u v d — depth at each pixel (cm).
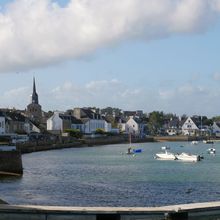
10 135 14375
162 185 4994
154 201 3959
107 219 2455
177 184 5088
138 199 4047
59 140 15738
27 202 3878
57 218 2408
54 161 8875
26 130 17338
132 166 7806
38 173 6438
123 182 5284
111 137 19775
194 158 9312
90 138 18388
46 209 2406
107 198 4097
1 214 2377
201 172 6662
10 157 6178
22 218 2389
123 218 2445
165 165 8100
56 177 5884
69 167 7488
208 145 18400
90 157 10238
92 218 2433
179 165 8112
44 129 18825
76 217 2419
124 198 4097
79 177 5884
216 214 2569
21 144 11838
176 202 3922
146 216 2464
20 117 17375
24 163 8281
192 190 4588
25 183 5200
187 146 17338
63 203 3834
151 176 6006
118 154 11544
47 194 4341
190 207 2542
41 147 13262
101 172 6612
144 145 17988
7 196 4206
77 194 4334
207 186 4912
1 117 15400
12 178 5734
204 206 2569
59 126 19925
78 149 14325
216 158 10306
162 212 2478
